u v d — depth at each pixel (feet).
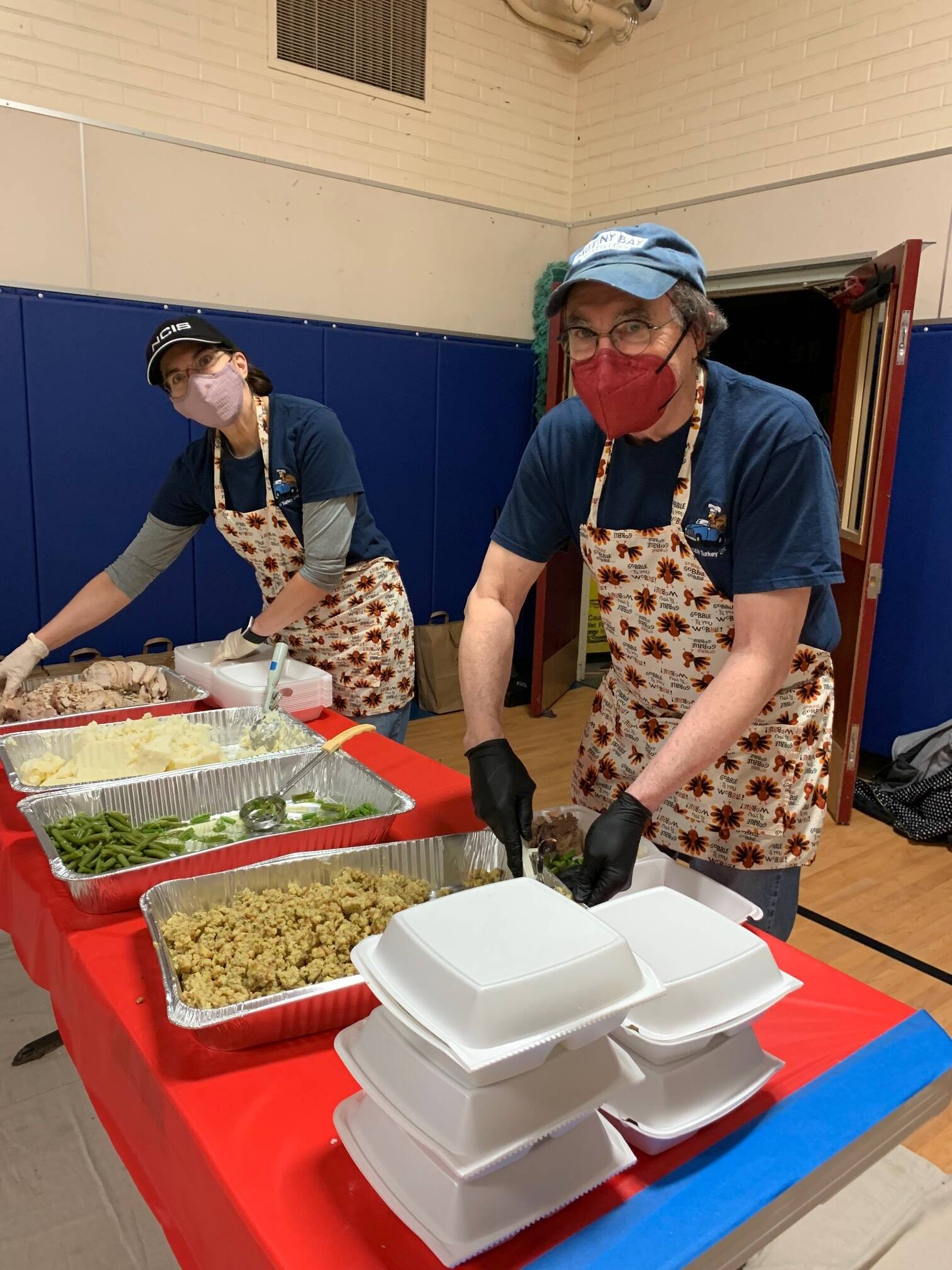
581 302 3.39
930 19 10.64
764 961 2.51
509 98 14.17
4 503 10.14
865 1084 2.65
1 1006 6.48
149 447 11.00
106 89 10.35
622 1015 2.08
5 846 4.05
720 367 3.81
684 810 4.51
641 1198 2.23
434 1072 2.01
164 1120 2.61
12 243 9.86
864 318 10.76
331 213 12.32
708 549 3.84
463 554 14.87
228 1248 2.26
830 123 11.77
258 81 11.51
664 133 13.80
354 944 3.07
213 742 5.08
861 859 9.68
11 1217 4.77
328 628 6.60
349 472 6.03
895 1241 4.87
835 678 11.02
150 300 10.91
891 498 11.57
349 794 4.54
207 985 2.80
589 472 4.23
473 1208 1.98
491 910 2.27
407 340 13.32
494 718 4.18
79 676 6.12
